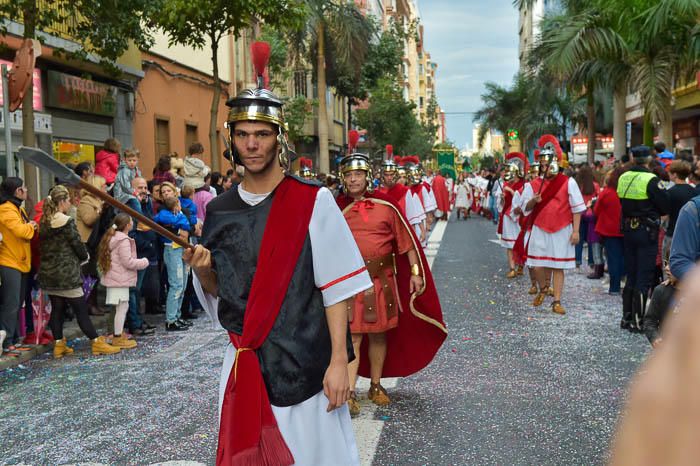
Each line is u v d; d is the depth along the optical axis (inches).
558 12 852.0
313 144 1454.2
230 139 101.0
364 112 1405.0
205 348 291.6
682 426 15.2
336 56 1007.6
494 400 208.8
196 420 197.5
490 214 1171.3
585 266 533.6
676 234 181.2
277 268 97.2
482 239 782.5
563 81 845.2
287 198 99.7
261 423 93.7
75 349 297.7
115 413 205.8
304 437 97.1
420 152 2145.7
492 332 305.1
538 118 1620.3
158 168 412.8
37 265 305.3
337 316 100.3
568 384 223.8
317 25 949.8
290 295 97.7
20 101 301.6
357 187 204.2
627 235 296.2
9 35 467.2
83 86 574.2
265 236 98.1
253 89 100.9
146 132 709.9
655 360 16.2
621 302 375.9
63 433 189.6
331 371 98.6
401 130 1454.2
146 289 354.6
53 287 279.6
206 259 100.3
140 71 673.0
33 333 298.4
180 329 333.7
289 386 96.5
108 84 626.8
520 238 396.2
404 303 211.6
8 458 172.1
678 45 616.1
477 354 266.7
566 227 347.9
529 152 1673.2
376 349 208.4
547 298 392.2
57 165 82.5
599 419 189.9
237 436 93.0
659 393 15.6
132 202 339.0
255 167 99.3
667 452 15.2
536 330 307.4
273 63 920.9
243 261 99.2
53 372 258.5
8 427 196.4
